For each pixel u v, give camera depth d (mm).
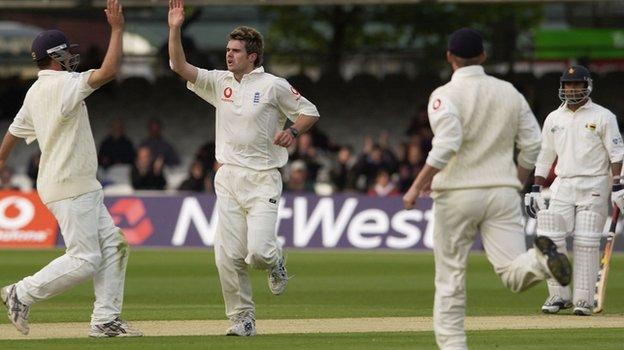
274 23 119812
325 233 69188
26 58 106000
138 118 104312
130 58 105250
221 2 80875
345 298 43344
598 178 37156
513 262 23578
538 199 37875
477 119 23922
